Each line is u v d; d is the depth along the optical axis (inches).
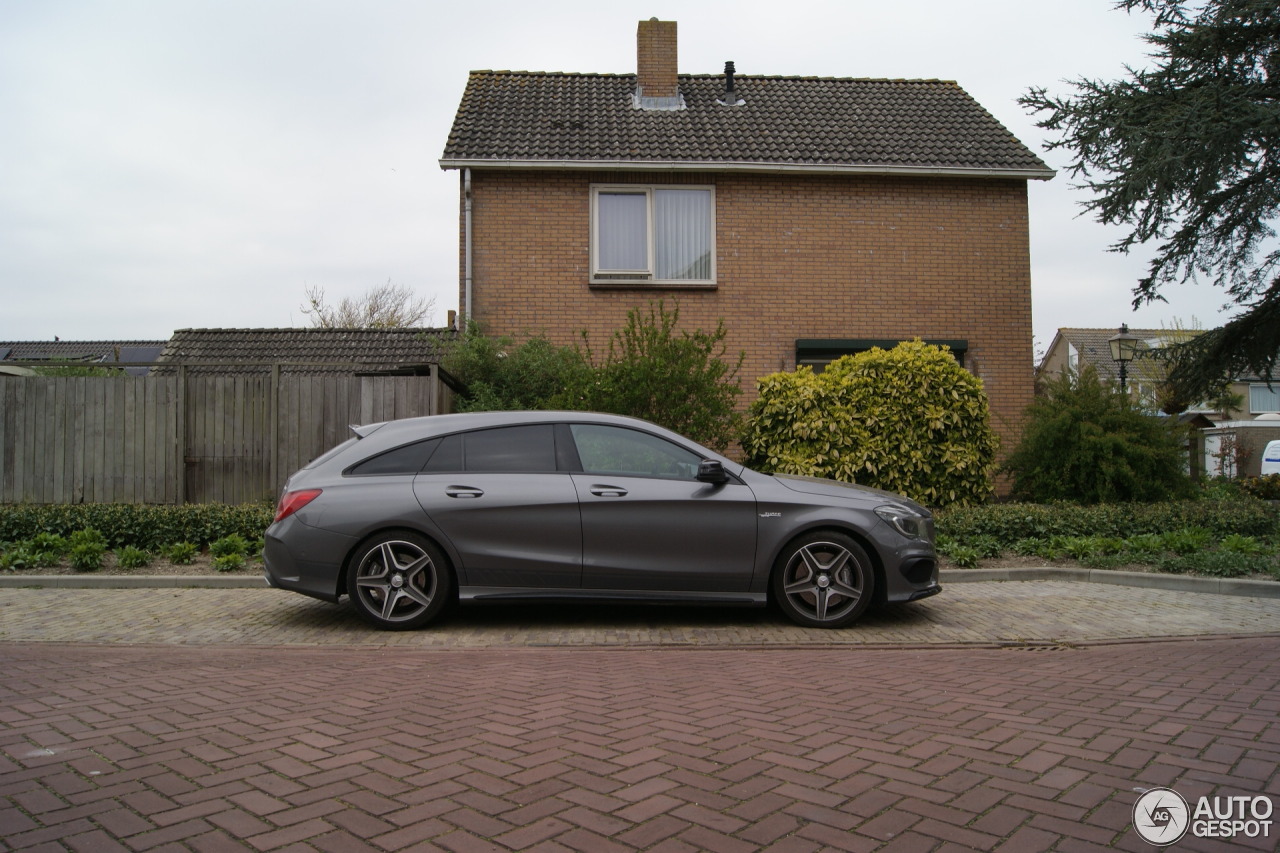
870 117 633.0
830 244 572.4
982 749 140.8
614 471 259.1
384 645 236.1
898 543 257.8
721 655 223.8
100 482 421.1
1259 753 138.6
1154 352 679.1
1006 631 255.1
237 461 422.6
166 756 137.0
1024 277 582.2
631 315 412.2
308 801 118.3
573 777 127.9
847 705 169.2
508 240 557.0
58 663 211.0
